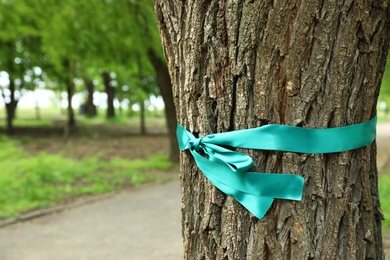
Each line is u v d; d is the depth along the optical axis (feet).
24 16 37.99
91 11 32.32
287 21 5.63
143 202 27.30
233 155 5.86
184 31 6.23
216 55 5.97
